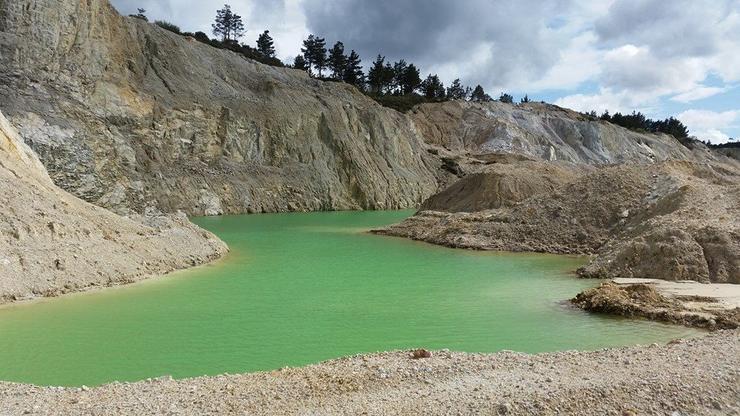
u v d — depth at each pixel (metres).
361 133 71.12
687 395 7.27
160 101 52.25
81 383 9.70
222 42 90.75
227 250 26.27
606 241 26.94
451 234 30.47
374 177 65.56
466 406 7.01
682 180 28.95
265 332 12.95
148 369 10.44
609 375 7.98
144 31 57.06
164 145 51.00
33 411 7.18
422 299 16.50
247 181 55.38
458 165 82.00
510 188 41.53
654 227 22.91
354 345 12.02
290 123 62.41
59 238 18.06
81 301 15.62
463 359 9.15
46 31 43.72
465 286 18.48
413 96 115.88
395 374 8.34
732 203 23.56
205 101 56.38
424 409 6.98
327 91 74.12
